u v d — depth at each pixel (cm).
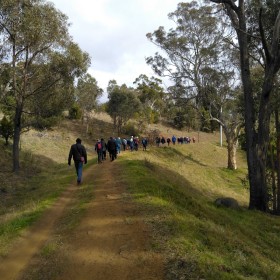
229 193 3111
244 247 873
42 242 814
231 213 1633
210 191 2909
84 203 1091
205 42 4547
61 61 2727
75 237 783
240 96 3169
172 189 1352
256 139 2014
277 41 1897
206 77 4525
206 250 702
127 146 4278
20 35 2516
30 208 1158
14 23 2428
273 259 979
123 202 1045
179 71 4738
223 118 4728
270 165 2802
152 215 888
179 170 3325
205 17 4388
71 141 5062
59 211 1085
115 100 6438
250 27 2364
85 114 6838
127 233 773
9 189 2023
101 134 6303
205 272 565
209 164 5041
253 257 827
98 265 635
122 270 606
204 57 4534
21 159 3130
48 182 1973
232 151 4688
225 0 2091
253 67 2867
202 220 1032
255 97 2425
